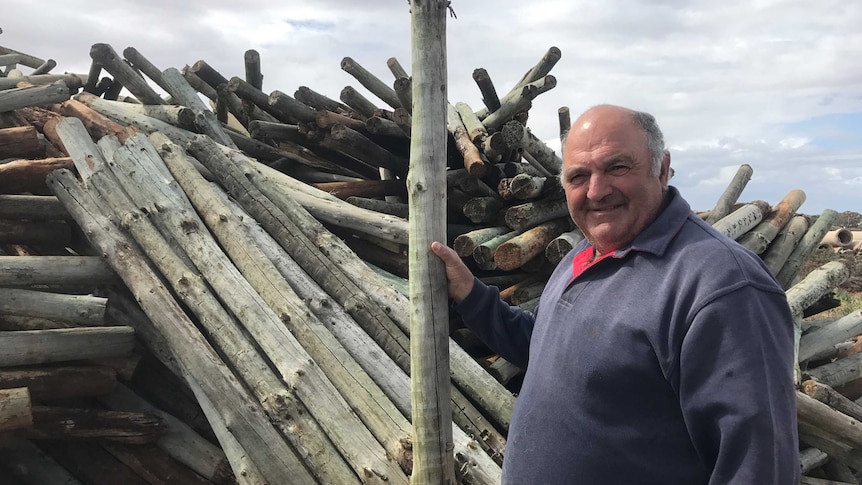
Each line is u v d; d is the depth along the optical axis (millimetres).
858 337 6074
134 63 7027
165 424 3713
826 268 5574
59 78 7660
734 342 1613
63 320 3887
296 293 3900
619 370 1804
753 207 6027
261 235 4293
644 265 1856
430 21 2527
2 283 3855
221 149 4977
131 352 3984
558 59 6168
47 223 4566
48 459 3676
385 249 5129
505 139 4996
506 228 5148
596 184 1938
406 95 5648
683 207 1924
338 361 3471
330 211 5031
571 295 2031
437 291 2547
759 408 1562
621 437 1812
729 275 1669
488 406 3781
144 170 4418
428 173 2539
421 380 2537
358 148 5832
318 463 3107
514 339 2625
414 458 2578
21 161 4637
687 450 1762
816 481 4355
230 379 3367
